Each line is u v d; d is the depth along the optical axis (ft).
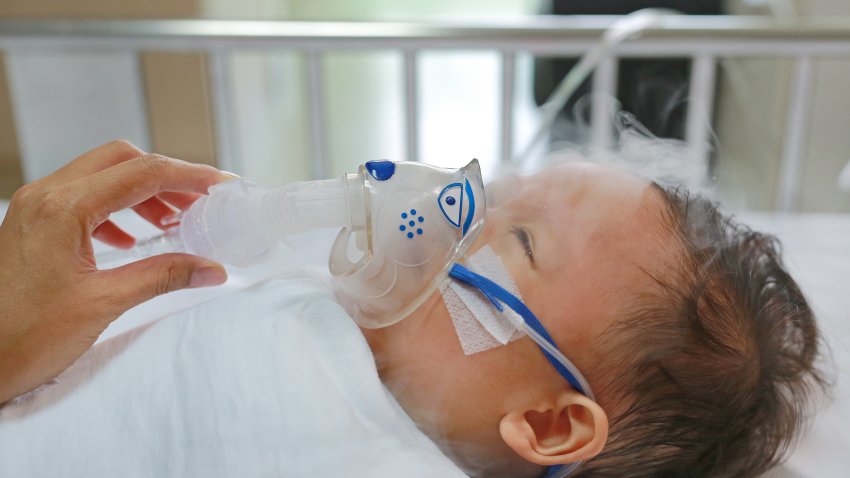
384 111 10.91
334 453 2.14
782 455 2.72
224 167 5.47
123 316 3.07
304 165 11.55
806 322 2.84
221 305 2.51
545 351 2.45
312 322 2.42
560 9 7.55
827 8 7.74
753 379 2.56
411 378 2.48
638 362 2.45
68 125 7.86
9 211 2.41
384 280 2.34
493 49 5.01
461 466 2.60
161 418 2.24
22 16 7.52
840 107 7.65
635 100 5.59
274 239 2.44
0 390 2.29
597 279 2.48
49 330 2.25
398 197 2.32
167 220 2.85
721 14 7.57
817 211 7.86
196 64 7.52
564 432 2.49
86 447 2.23
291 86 10.96
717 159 4.83
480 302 2.46
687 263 2.53
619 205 2.61
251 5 9.21
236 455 2.15
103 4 7.56
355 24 4.99
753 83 7.50
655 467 2.58
